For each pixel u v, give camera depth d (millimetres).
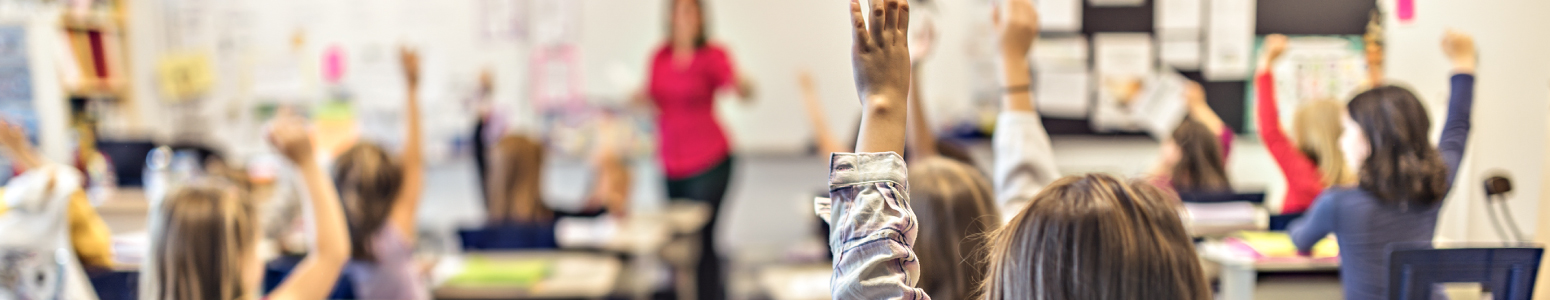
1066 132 2572
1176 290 741
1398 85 1120
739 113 4195
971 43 3766
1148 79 2217
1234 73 1635
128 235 1844
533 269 2164
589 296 2021
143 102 3885
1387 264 1040
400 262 1894
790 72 4125
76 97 3113
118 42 3645
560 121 4180
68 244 1580
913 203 1117
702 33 3748
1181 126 1582
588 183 4125
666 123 3834
